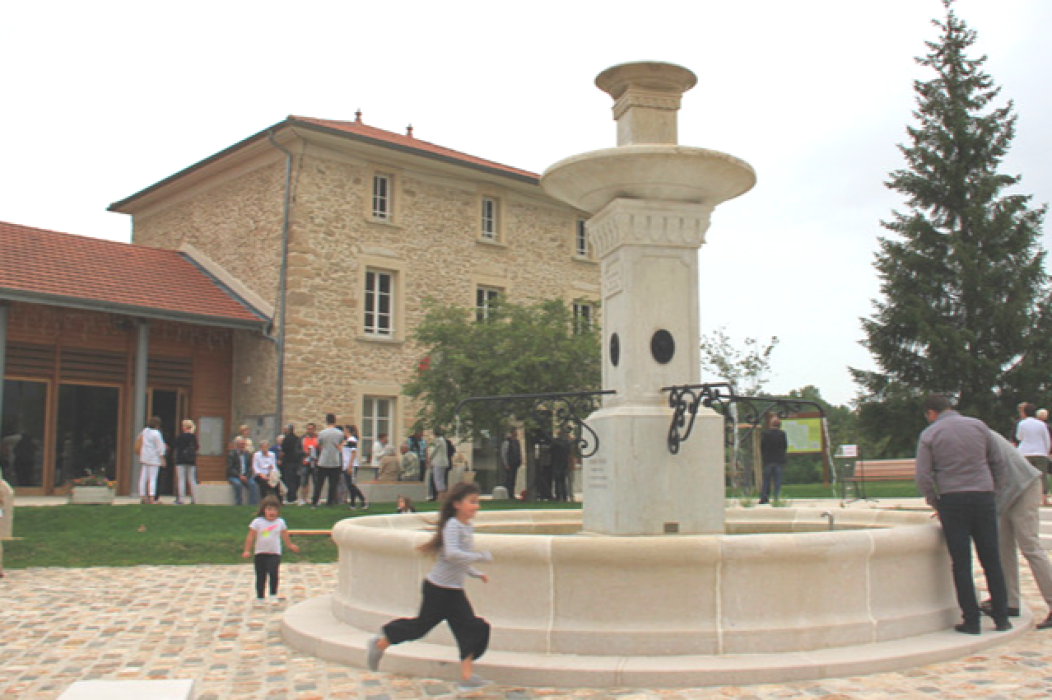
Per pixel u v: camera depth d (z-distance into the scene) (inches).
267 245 916.0
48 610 330.0
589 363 841.5
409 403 957.8
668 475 284.7
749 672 206.2
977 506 246.1
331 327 905.5
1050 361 1117.7
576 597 222.5
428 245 990.4
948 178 1225.4
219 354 924.6
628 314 294.7
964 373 1130.7
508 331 821.9
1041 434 568.1
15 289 743.7
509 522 378.3
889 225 1254.3
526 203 1088.8
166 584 400.2
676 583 220.2
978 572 410.6
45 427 810.2
